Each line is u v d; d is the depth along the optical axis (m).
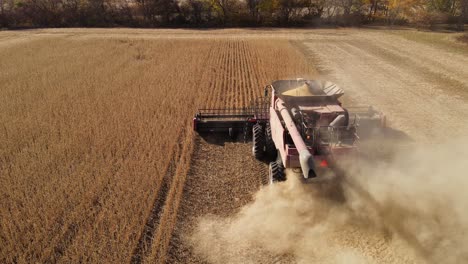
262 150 11.29
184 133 13.41
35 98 17.53
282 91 11.83
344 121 9.03
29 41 35.03
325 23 48.19
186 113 15.30
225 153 11.98
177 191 9.80
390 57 26.56
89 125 14.09
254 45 31.48
